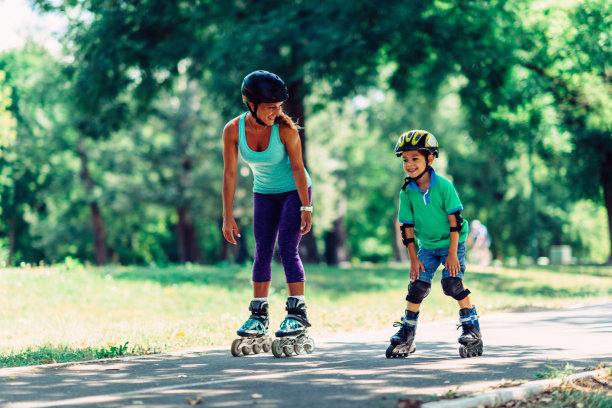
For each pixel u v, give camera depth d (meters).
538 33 29.83
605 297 19.86
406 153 9.01
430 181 8.99
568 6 29.22
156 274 24.77
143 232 82.25
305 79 29.41
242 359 9.11
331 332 13.23
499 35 28.38
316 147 61.94
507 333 11.66
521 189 64.81
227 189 9.44
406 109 63.34
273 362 8.77
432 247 9.22
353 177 72.69
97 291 20.61
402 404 5.90
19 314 17.14
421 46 27.31
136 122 55.84
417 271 9.12
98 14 31.77
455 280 8.98
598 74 31.45
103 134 36.75
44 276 21.86
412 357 9.03
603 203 46.69
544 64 31.08
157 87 34.88
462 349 8.91
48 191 66.25
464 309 9.11
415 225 9.27
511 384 6.81
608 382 7.28
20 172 65.69
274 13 28.12
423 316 15.78
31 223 71.44
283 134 9.12
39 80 54.25
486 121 31.66
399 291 23.27
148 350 10.40
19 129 61.00
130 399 6.45
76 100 33.56
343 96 28.31
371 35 26.73
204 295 20.75
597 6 29.14
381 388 6.77
